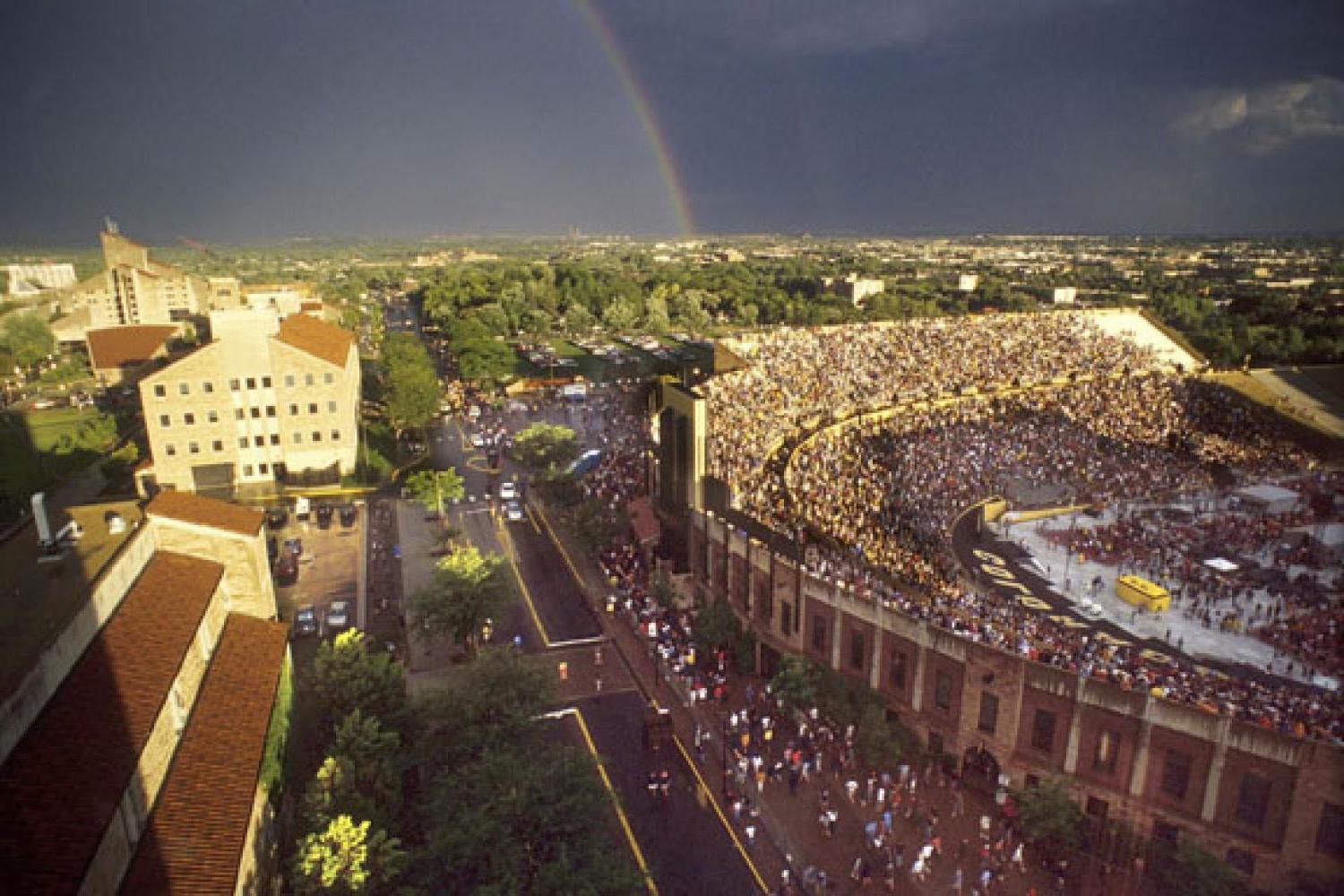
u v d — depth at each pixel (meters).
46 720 34.34
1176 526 90.56
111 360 169.75
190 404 111.81
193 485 113.94
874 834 49.09
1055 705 49.66
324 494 113.31
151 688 39.06
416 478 103.06
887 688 58.84
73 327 188.38
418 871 41.94
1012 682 51.09
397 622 75.19
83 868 28.89
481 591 67.00
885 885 45.56
